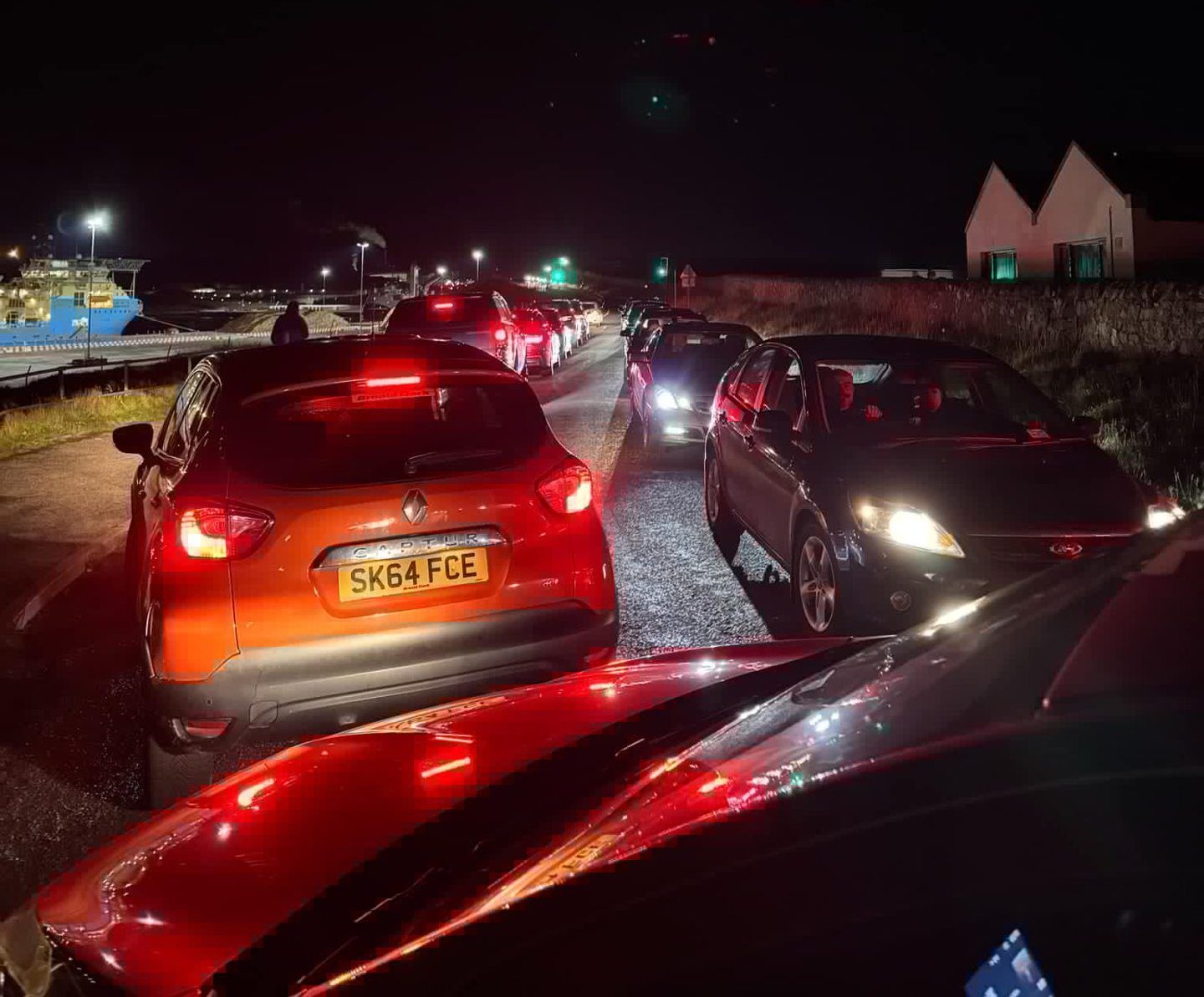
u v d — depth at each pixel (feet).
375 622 11.39
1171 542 5.16
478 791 5.82
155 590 11.27
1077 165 104.99
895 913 2.83
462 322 54.54
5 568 21.47
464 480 11.87
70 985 5.12
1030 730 3.32
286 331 48.91
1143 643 3.82
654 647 16.88
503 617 11.94
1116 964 2.55
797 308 138.10
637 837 4.02
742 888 3.13
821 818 3.27
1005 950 2.64
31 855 10.57
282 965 4.55
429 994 3.39
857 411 18.57
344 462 11.68
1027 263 115.44
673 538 24.94
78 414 51.16
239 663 10.96
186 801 7.23
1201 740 3.02
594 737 6.34
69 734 13.80
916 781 3.26
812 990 2.82
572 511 12.62
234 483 11.29
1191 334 49.32
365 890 4.89
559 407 56.65
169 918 5.53
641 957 3.10
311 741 8.19
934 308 84.84
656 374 36.73
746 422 21.81
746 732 4.94
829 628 16.12
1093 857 2.70
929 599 14.51
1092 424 18.24
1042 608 4.64
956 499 15.17
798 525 17.54
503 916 3.52
